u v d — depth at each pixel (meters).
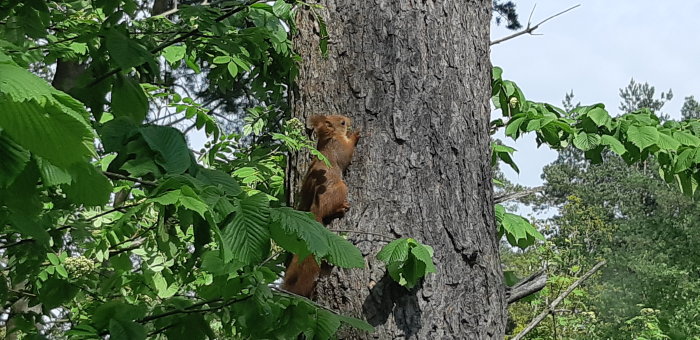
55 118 2.92
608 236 51.91
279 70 11.17
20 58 5.63
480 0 9.84
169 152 5.48
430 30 9.34
